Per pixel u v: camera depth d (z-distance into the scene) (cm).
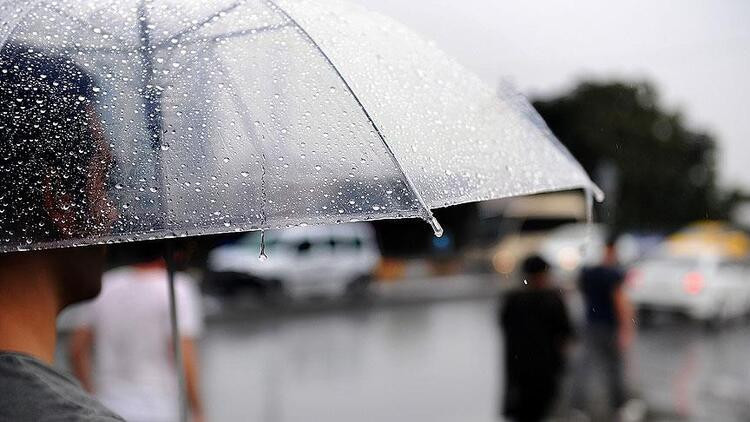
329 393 1102
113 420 146
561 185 199
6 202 145
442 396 1073
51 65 156
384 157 161
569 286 2275
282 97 163
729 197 4934
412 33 208
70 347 430
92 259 166
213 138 157
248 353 1459
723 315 1825
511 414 657
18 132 150
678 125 4691
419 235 3456
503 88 212
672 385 1098
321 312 2167
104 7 167
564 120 4597
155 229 148
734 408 958
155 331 421
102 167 150
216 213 152
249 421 938
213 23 169
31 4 165
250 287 2258
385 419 948
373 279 2525
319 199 156
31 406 141
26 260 157
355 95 166
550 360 651
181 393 270
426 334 1720
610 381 849
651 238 3316
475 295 2642
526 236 2536
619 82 4600
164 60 161
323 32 177
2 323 153
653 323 1867
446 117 183
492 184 179
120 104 156
